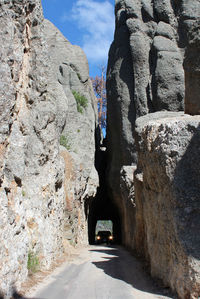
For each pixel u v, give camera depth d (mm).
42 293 7945
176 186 8117
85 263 14047
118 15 29672
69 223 20281
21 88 10023
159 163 8945
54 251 13250
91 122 31156
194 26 10016
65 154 21000
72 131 28016
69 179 20781
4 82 7953
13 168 8492
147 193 10875
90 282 9828
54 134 13367
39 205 11523
